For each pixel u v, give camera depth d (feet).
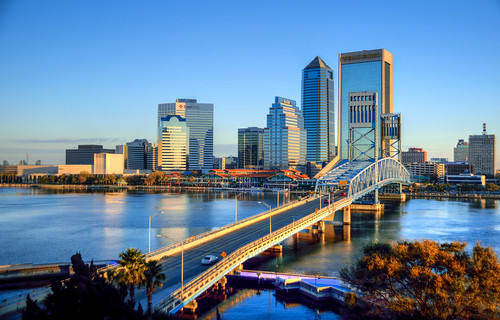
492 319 204.03
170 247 336.70
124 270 206.49
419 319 205.16
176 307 226.38
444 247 243.19
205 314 268.62
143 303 219.82
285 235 399.85
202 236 380.78
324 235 526.16
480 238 485.15
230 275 336.90
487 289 207.00
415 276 218.18
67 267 316.40
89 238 472.03
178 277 265.54
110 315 176.14
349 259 394.32
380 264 233.96
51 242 449.89
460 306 210.79
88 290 180.55
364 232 545.03
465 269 218.18
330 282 312.71
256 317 265.75
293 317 265.34
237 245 354.74
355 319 235.40
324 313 272.92
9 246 430.20
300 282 311.06
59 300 176.65
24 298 236.43
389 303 229.45
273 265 374.63
